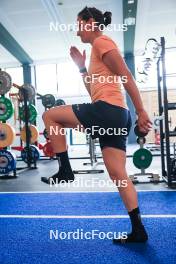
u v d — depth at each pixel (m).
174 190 3.16
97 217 2.24
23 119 5.99
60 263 1.49
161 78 3.69
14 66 12.62
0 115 4.77
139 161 3.95
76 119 1.55
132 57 11.78
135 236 1.69
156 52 3.56
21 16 8.36
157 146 9.21
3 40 9.70
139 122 1.50
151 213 2.29
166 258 1.50
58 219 2.22
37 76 12.88
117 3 7.89
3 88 4.71
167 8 8.28
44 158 7.56
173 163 3.57
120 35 10.00
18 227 2.06
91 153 5.32
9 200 2.92
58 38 10.12
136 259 1.50
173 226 1.97
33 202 2.80
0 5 7.71
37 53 11.71
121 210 2.42
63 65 12.70
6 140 4.63
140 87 12.05
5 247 1.71
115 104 1.55
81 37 1.67
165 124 3.35
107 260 1.50
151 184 3.55
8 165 4.56
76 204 2.67
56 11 8.13
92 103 1.56
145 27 9.56
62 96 12.70
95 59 1.60
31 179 4.35
